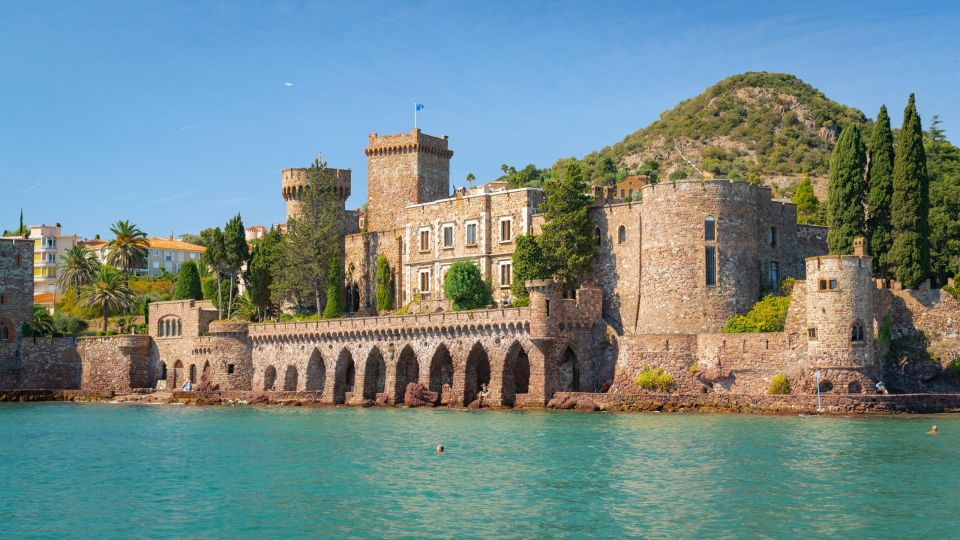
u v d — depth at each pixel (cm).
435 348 12406
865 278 10050
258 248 16925
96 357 15775
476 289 13450
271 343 14362
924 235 11125
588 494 6297
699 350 10825
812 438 8250
